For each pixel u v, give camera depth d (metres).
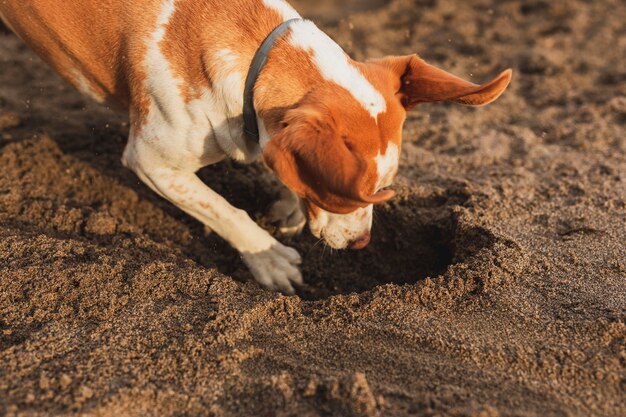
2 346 1.60
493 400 1.54
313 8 2.72
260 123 1.66
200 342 1.60
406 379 1.57
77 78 1.83
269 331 1.63
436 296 1.68
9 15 1.84
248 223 1.77
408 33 2.51
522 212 1.85
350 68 1.65
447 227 1.84
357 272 1.84
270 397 1.54
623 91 2.23
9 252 1.72
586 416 1.53
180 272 1.70
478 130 2.13
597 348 1.60
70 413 1.51
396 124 1.64
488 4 2.63
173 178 1.75
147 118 1.72
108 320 1.63
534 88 2.27
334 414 1.52
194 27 1.69
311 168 1.53
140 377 1.56
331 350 1.61
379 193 1.50
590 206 1.86
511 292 1.68
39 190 1.89
